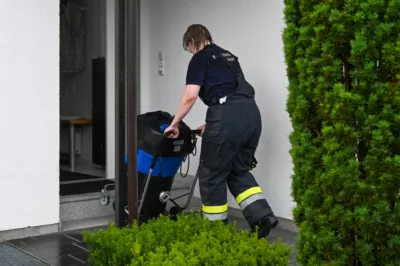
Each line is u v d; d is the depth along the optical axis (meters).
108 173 6.88
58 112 5.24
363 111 2.30
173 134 4.80
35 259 4.44
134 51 3.18
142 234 3.08
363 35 2.29
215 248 2.78
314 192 2.51
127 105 3.23
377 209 2.30
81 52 7.29
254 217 4.70
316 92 2.43
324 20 2.39
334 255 2.45
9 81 4.96
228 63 4.65
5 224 5.00
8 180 5.00
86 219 5.76
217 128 4.50
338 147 2.37
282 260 2.82
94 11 7.00
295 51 2.59
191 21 6.42
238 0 5.77
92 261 3.24
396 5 2.24
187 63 6.48
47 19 5.13
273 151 5.46
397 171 2.25
